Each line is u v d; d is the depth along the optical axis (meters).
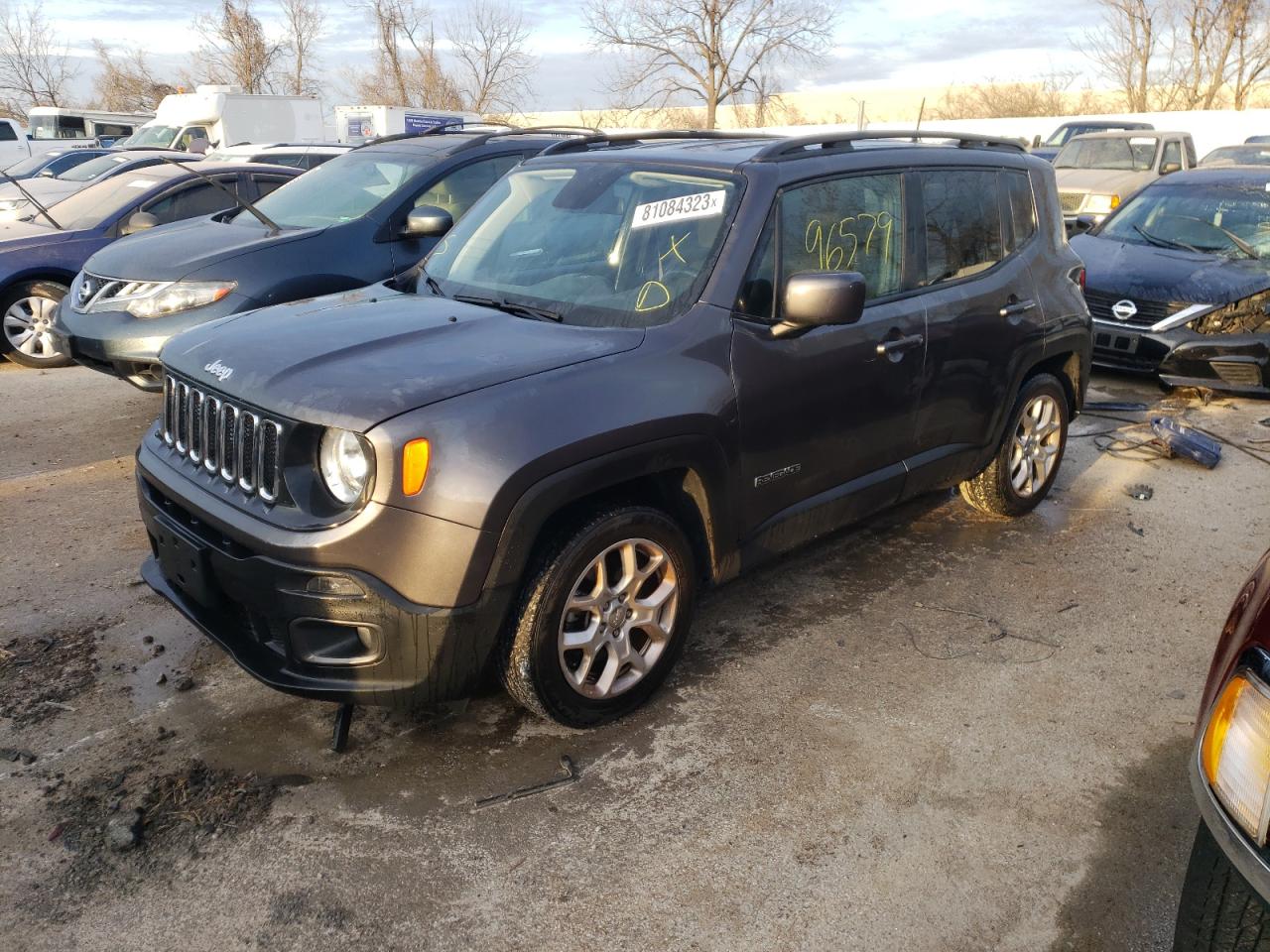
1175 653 3.85
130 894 2.54
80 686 3.45
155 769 3.02
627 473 3.00
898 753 3.18
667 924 2.49
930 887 2.63
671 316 3.34
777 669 3.66
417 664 2.76
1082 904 2.59
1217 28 33.44
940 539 4.88
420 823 2.82
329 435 2.71
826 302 3.21
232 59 37.94
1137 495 5.48
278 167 9.20
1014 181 4.78
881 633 3.95
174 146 19.59
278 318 3.44
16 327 8.00
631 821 2.85
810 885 2.63
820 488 3.82
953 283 4.31
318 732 3.22
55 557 4.45
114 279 5.94
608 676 3.19
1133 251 8.01
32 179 12.85
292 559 2.70
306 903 2.53
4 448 5.96
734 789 2.99
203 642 3.75
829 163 3.86
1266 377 7.12
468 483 2.67
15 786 2.92
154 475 3.21
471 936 2.44
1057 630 4.01
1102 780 3.08
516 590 2.83
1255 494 5.55
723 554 3.46
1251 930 1.94
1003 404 4.61
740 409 3.35
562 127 7.54
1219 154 15.84
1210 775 1.86
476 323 3.30
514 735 3.23
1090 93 37.84
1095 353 7.66
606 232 3.74
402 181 6.51
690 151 3.95
